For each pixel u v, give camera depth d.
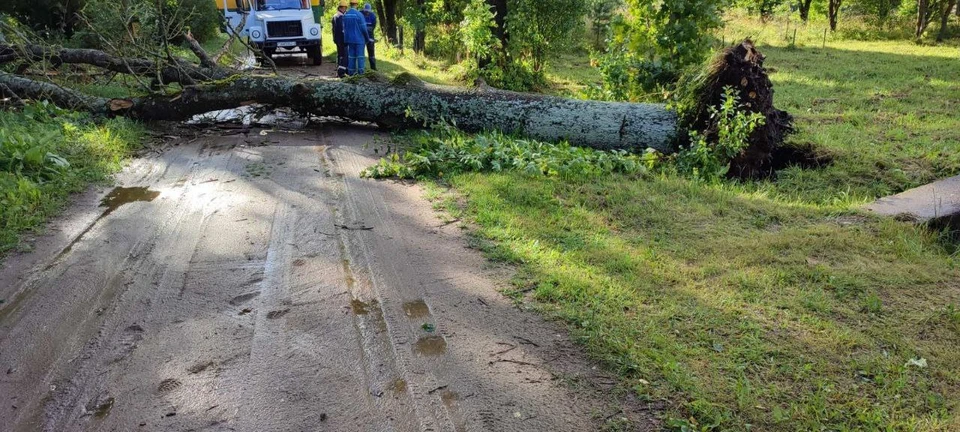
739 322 3.50
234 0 16.69
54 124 7.55
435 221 5.11
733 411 2.79
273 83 8.34
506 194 5.64
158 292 4.00
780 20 25.58
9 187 5.43
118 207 5.53
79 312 3.77
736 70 6.44
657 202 5.46
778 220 5.18
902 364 3.12
